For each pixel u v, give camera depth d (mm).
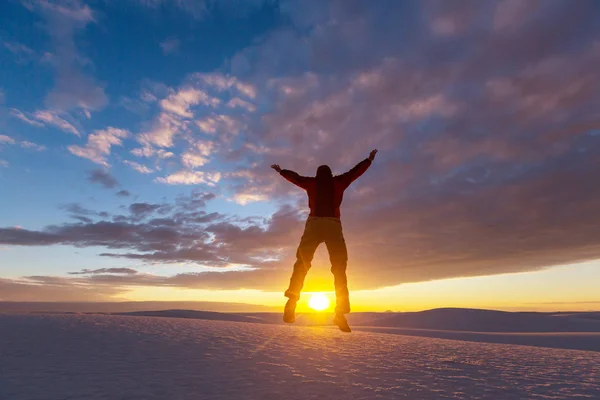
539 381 3328
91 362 3256
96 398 2305
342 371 3285
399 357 4188
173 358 3510
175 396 2383
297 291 5316
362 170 5480
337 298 5379
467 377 3352
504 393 2859
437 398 2609
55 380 2672
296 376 3020
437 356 4434
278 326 6746
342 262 5297
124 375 2854
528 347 5941
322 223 5215
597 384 3303
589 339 11477
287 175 5512
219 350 3979
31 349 3666
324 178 5391
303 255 5293
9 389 2438
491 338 12602
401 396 2609
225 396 2412
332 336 5738
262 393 2512
